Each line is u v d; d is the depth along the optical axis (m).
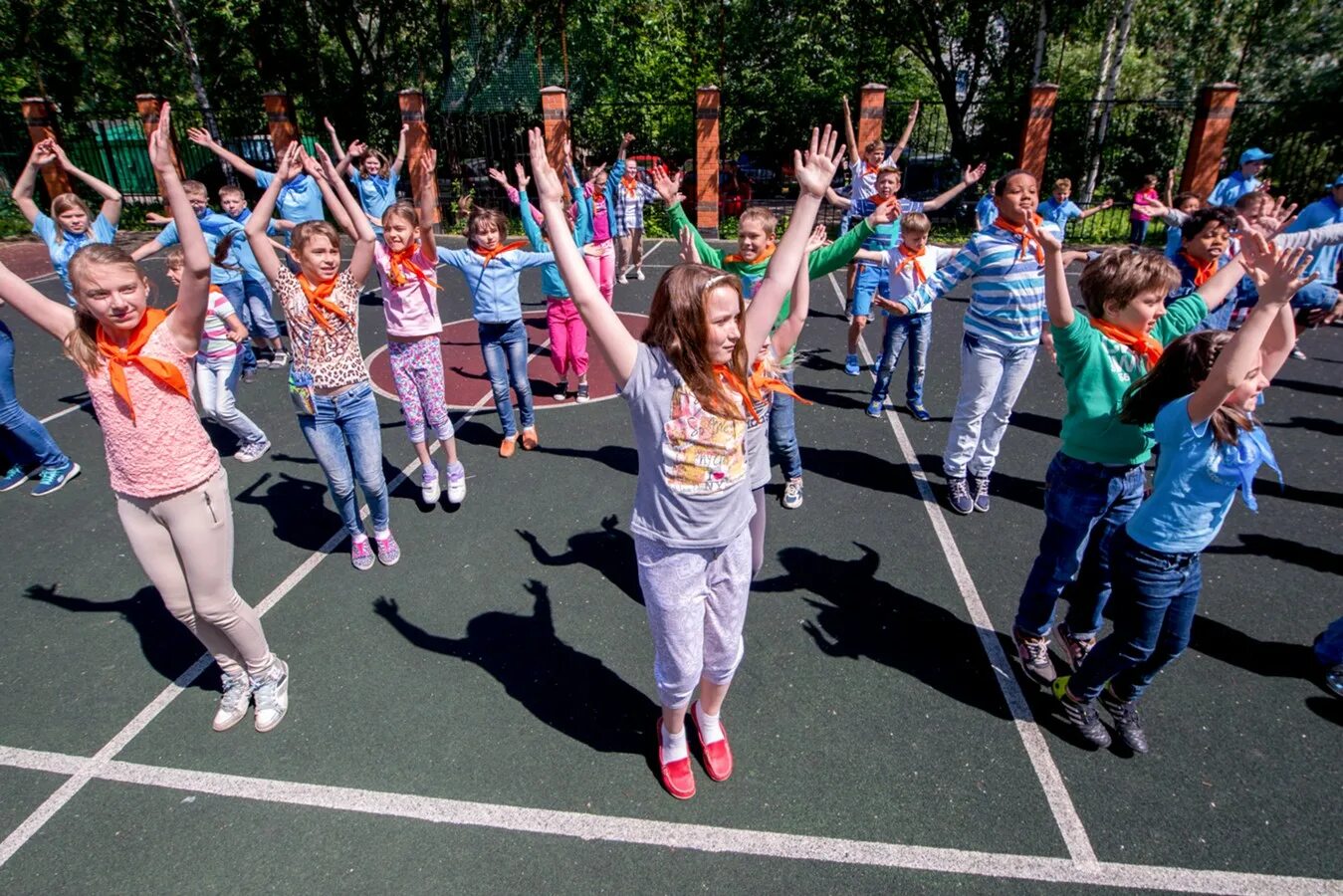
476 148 20.72
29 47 20.33
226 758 3.15
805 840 2.78
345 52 23.58
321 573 4.43
